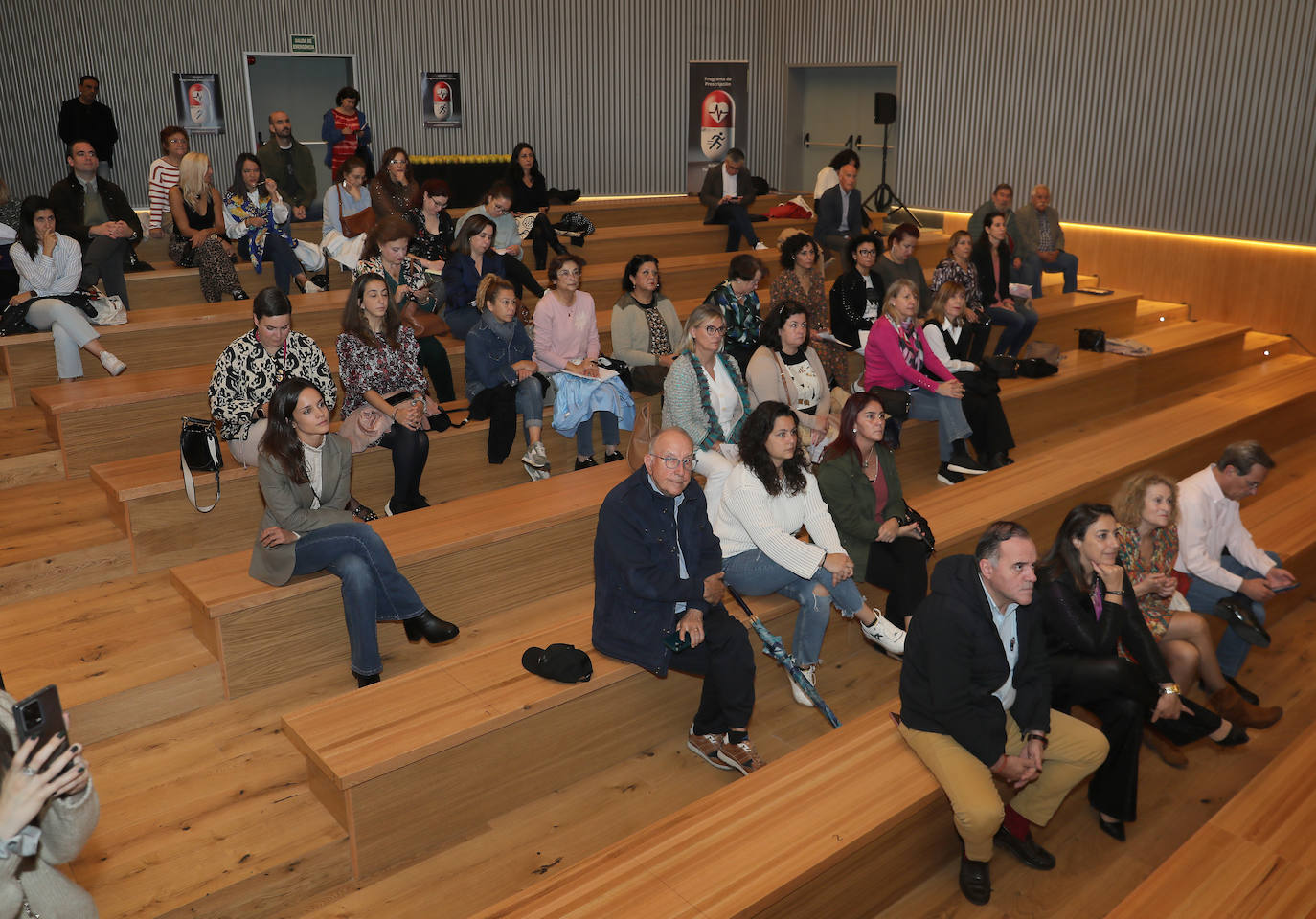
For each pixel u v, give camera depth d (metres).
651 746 3.85
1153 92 9.55
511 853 3.28
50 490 4.97
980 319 7.52
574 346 5.77
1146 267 9.95
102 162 8.80
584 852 3.28
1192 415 7.07
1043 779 3.29
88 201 6.69
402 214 7.23
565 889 2.67
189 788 3.36
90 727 3.61
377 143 10.42
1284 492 5.88
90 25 9.10
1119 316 9.10
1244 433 7.09
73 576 4.43
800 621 4.12
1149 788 3.81
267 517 3.92
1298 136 8.77
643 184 12.07
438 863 3.22
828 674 4.45
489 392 5.35
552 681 3.56
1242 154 9.12
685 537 3.52
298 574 3.89
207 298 6.71
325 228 7.36
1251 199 9.14
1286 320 9.18
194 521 4.63
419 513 4.63
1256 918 2.60
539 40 11.03
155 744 3.61
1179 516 4.40
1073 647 3.49
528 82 11.08
